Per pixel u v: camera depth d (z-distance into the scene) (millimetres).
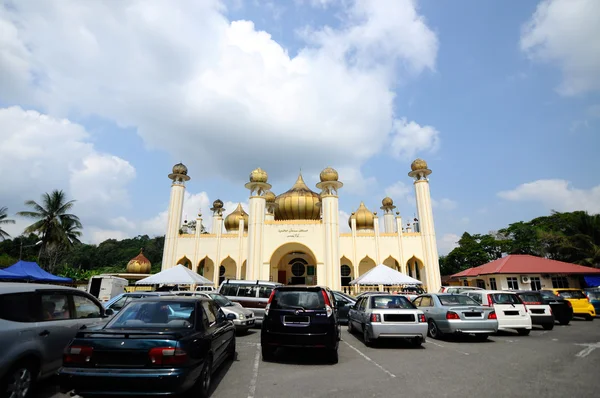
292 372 7688
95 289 23438
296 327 8305
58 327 6453
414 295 21156
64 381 4957
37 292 6297
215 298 13992
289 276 35719
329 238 29891
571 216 43594
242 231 33969
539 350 10344
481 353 9906
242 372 7691
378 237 33344
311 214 34719
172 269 20578
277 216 35656
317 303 8578
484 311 11852
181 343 5203
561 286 28250
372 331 10562
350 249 33375
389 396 5988
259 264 29984
